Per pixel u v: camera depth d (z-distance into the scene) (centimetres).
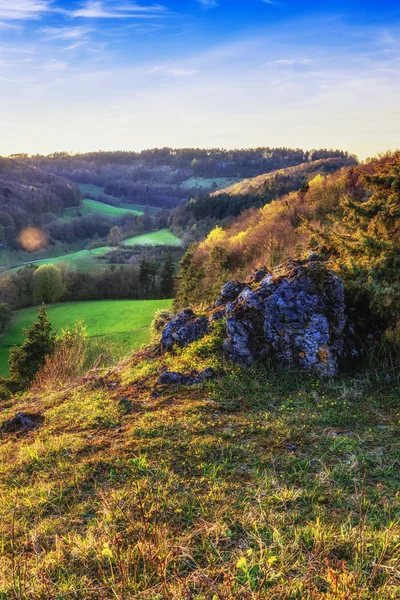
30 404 799
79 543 327
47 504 405
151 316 4597
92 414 636
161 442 499
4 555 333
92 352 2166
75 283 6956
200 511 366
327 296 752
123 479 432
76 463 480
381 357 722
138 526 339
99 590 279
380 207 822
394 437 493
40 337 2011
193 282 3606
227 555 308
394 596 258
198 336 843
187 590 262
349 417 558
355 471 418
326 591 267
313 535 319
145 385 721
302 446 480
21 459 519
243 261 3238
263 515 348
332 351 714
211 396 640
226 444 487
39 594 278
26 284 6519
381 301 726
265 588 271
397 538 307
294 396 638
